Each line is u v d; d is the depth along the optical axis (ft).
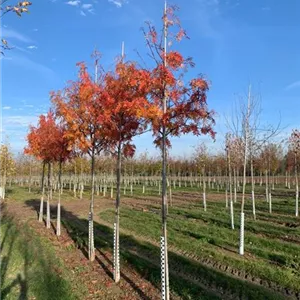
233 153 63.05
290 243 44.09
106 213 76.13
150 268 34.45
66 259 39.19
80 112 36.76
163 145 25.76
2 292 29.60
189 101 24.81
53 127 51.57
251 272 34.40
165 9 25.89
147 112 24.64
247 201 91.71
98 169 133.69
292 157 75.46
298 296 29.12
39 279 31.24
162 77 24.61
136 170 164.14
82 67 37.01
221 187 151.64
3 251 42.68
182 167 163.12
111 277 33.17
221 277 32.07
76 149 46.98
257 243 44.37
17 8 15.31
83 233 53.36
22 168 180.24
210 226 55.52
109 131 32.83
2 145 121.70
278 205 80.94
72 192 145.59
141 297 28.32
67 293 27.94
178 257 37.93
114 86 31.40
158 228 54.60
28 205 94.63
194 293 28.40
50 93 39.63
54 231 55.98
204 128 25.41
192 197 111.14
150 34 25.70
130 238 48.52
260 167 89.10
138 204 94.79
